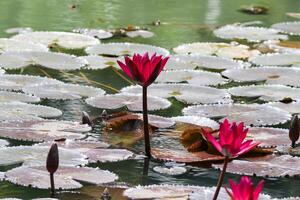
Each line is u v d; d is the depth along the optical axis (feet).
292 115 29.04
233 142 16.87
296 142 25.68
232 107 29.35
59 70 34.83
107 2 53.11
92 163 23.07
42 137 25.04
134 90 31.71
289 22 47.55
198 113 28.71
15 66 34.65
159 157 23.79
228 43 42.01
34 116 27.25
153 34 43.47
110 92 31.83
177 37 43.06
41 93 30.53
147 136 23.99
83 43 40.16
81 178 21.21
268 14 51.06
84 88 31.53
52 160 19.76
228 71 35.42
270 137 25.96
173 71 34.81
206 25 46.44
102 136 25.79
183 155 24.04
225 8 52.44
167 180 21.94
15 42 38.96
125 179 21.75
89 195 20.03
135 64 23.24
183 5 53.01
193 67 36.17
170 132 26.43
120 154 23.88
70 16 47.47
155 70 23.27
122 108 29.40
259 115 28.53
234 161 23.50
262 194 20.24
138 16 48.42
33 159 22.52
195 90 31.86
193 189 20.36
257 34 44.04
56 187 20.43
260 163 23.38
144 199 19.66
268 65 37.35
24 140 24.85
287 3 55.42
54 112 28.02
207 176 22.41
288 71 35.27
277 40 43.06
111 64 36.14
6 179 20.90
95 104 29.45
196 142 24.57
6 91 30.14
